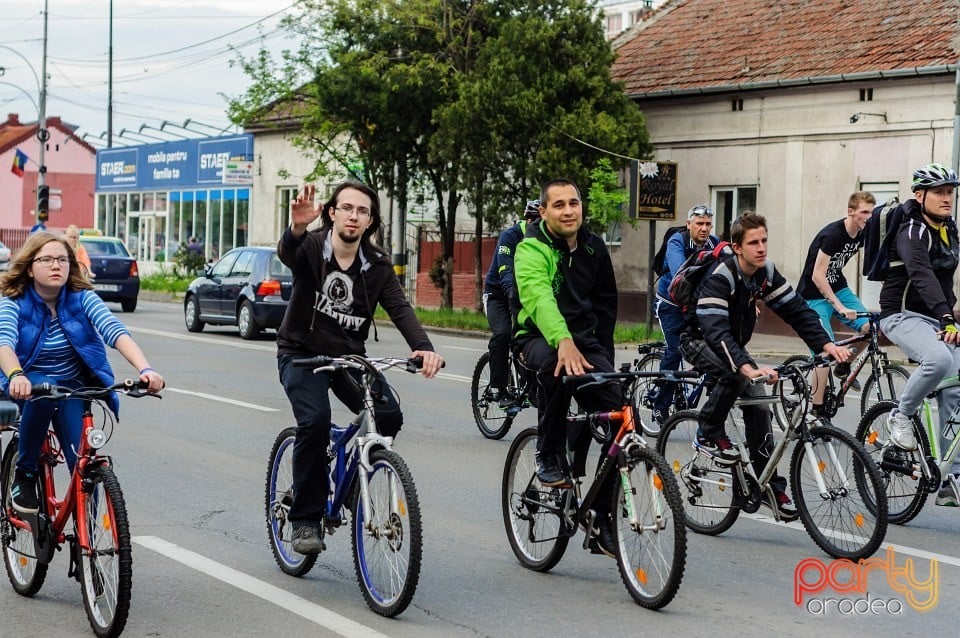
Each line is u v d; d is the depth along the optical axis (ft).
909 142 80.38
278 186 146.72
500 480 31.24
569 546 24.50
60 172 274.57
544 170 88.43
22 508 19.94
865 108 82.69
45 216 145.89
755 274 23.91
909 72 79.10
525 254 20.97
